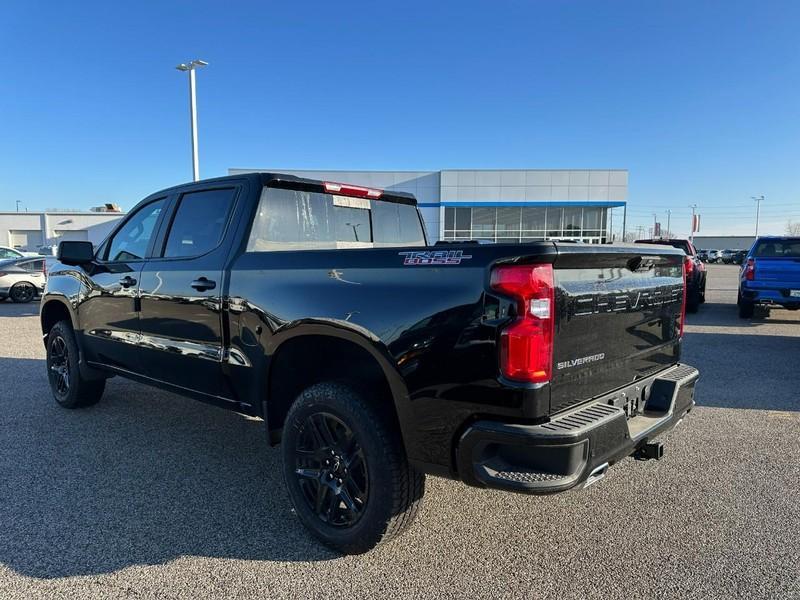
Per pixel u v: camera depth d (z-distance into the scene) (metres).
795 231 102.44
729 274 37.09
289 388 3.34
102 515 3.32
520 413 2.28
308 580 2.70
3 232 50.72
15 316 13.40
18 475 3.89
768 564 2.84
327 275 2.92
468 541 3.07
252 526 3.21
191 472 3.97
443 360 2.44
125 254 4.55
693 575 2.75
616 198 33.78
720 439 4.70
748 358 8.02
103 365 4.80
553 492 2.24
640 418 3.00
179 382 3.95
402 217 4.79
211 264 3.59
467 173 33.94
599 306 2.66
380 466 2.71
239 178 3.69
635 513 3.40
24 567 2.78
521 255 2.26
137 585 2.64
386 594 2.60
